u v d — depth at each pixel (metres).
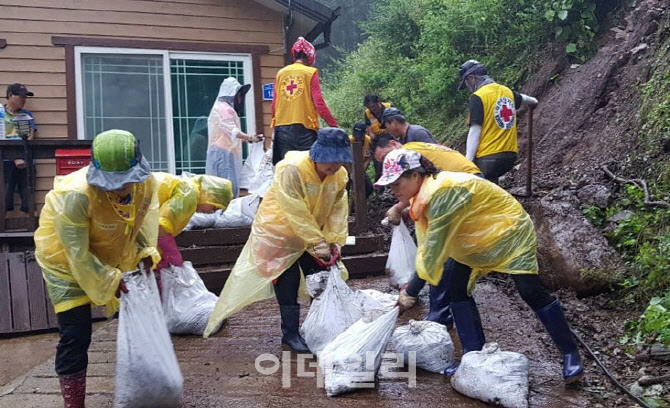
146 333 3.10
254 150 7.48
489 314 4.73
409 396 3.39
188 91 8.54
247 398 3.42
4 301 5.96
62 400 3.51
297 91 6.39
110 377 3.86
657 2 7.45
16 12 7.81
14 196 7.67
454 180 3.29
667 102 5.92
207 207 4.78
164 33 8.38
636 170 5.75
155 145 8.39
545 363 3.79
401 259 5.30
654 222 4.96
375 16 14.94
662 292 4.37
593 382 3.52
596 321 4.39
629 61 7.30
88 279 3.00
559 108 7.72
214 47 8.59
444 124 10.39
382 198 7.99
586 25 8.14
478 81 5.45
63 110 7.97
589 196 5.54
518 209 3.43
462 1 10.62
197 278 4.84
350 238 4.60
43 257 3.14
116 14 8.17
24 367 5.04
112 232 3.13
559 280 4.91
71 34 7.99
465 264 3.55
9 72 7.79
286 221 3.98
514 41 9.41
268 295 4.16
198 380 3.72
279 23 8.86
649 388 3.37
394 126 5.09
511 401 3.14
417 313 4.91
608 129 6.75
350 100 13.78
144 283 3.19
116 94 8.23
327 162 3.74
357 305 4.02
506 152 5.26
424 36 11.64
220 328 4.81
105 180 2.86
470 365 3.33
